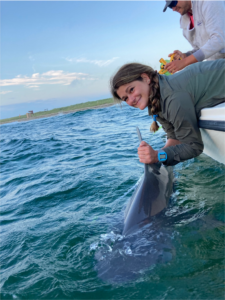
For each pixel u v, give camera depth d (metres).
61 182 4.03
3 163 6.45
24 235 2.55
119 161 4.71
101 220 2.54
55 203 3.30
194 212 2.30
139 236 2.00
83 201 3.19
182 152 2.52
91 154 5.70
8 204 3.56
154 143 5.52
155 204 2.30
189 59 3.10
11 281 1.89
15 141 10.21
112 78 2.48
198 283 1.54
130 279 1.65
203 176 3.14
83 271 1.83
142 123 9.59
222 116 2.44
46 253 2.17
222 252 1.76
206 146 3.54
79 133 9.68
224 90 2.58
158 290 1.55
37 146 7.93
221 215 2.21
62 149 6.93
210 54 3.09
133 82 2.41
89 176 4.02
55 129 13.17
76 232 2.38
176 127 2.54
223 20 3.02
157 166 2.80
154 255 1.79
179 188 2.87
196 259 1.72
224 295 1.43
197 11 3.35
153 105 2.51
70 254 2.07
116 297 1.57
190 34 3.75
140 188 2.46
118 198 3.07
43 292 1.72
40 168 5.25
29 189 4.03
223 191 2.67
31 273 1.94
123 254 1.85
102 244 2.06
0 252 2.35
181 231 2.02
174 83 2.42
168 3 3.55
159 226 2.10
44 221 2.82
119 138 7.13
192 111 2.45
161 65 3.79
